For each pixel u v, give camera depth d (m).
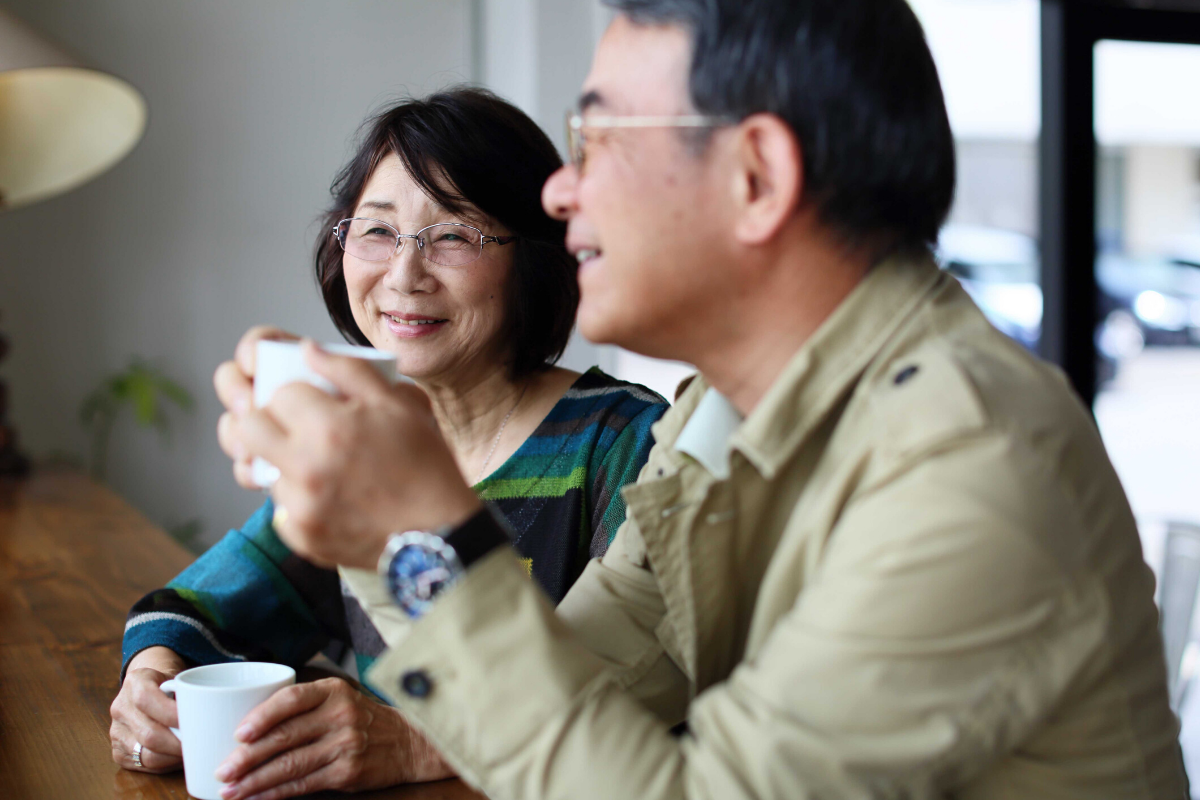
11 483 2.85
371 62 3.78
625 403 1.36
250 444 0.66
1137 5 3.20
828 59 0.68
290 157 3.71
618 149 0.72
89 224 3.49
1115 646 0.65
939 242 0.79
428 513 0.66
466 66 3.92
